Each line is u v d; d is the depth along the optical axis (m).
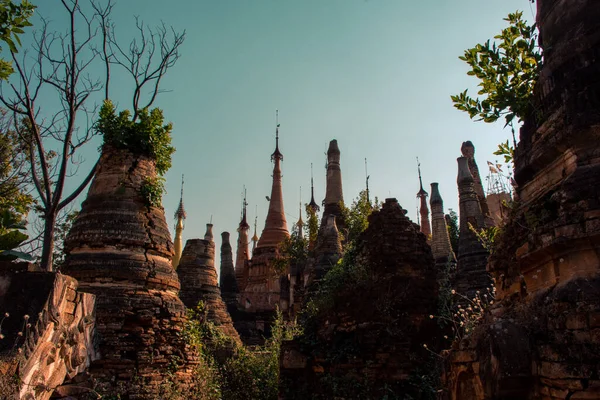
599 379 4.96
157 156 16.78
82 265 14.46
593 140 6.13
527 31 8.36
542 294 6.11
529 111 7.73
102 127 16.06
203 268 26.73
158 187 16.14
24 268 7.93
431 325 13.29
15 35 8.95
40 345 7.34
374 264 13.96
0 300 7.52
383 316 13.12
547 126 6.91
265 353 22.67
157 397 13.72
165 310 14.81
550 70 6.98
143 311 14.27
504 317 6.81
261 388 20.58
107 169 15.98
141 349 13.96
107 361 13.31
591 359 5.06
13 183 16.81
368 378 12.66
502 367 5.66
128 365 13.58
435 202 28.45
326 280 15.58
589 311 5.23
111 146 16.17
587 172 6.00
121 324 13.85
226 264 38.81
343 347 13.53
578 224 5.79
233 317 35.72
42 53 14.46
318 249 22.06
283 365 14.73
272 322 34.22
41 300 7.56
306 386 14.41
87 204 15.71
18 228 9.38
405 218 14.55
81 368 8.91
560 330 5.47
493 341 5.89
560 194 6.11
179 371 14.75
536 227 6.50
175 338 14.90
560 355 5.33
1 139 17.06
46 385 7.55
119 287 14.40
